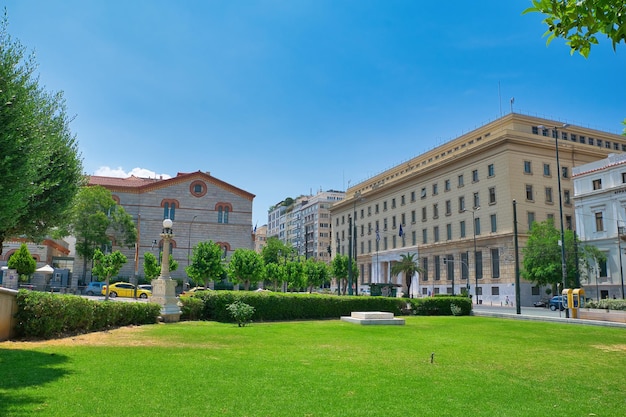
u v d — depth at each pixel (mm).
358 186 103062
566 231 49688
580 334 18031
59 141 12422
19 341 11648
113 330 15523
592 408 6980
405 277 76625
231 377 8266
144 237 63125
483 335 16906
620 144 69750
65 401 6305
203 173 66250
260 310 23000
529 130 63281
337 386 7820
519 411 6680
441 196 70312
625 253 44031
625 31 4809
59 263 61594
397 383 8203
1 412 5660
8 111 8891
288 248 105312
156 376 8109
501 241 57312
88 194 54688
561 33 5445
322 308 25281
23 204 8992
